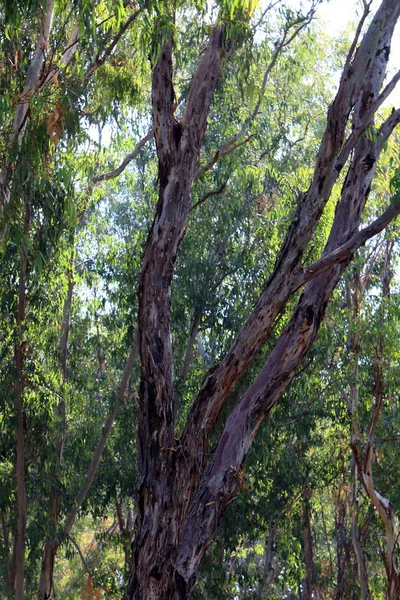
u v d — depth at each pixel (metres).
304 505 17.70
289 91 17.83
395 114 10.20
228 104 15.96
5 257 12.72
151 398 8.62
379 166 15.41
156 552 8.27
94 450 16.42
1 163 9.26
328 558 25.34
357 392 15.89
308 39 16.89
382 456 16.61
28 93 9.89
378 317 14.45
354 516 16.78
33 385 14.03
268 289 8.62
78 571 21.48
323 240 14.04
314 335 8.98
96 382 17.17
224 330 15.87
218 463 8.55
